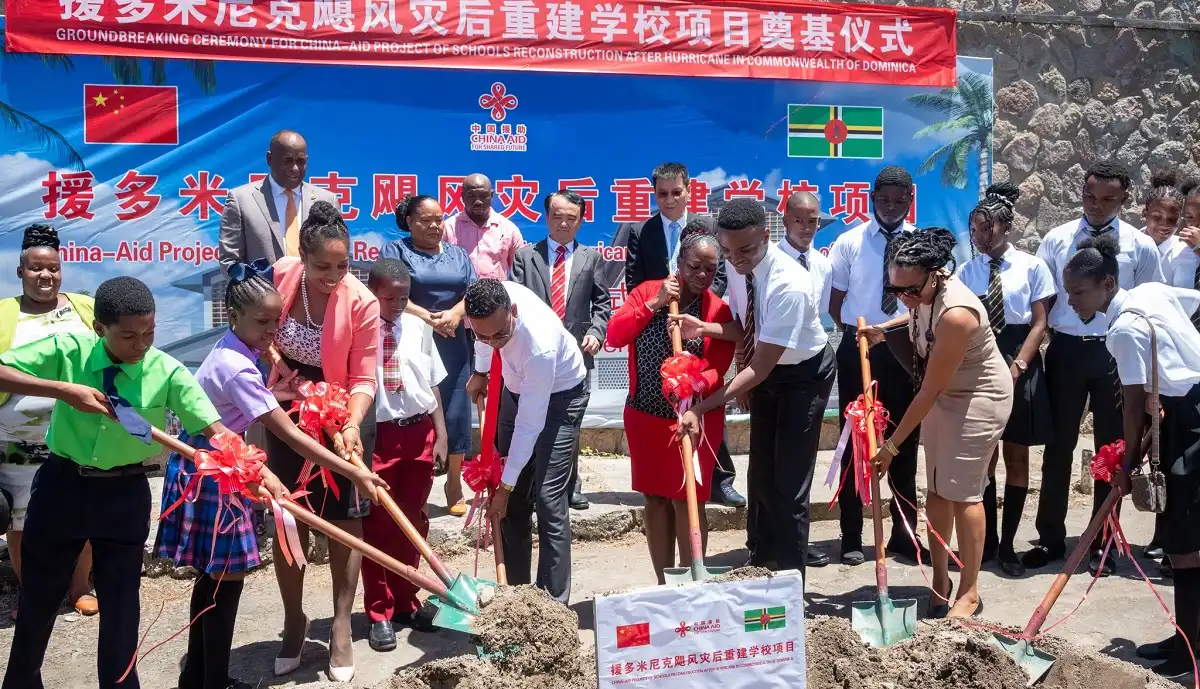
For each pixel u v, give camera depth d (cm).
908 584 521
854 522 552
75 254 607
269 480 350
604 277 607
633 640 315
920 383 459
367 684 405
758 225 432
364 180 641
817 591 513
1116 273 448
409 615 467
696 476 448
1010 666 360
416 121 645
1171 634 456
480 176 610
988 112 734
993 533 552
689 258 442
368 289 430
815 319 460
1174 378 394
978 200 739
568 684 369
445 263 572
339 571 414
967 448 449
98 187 607
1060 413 540
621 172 677
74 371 335
